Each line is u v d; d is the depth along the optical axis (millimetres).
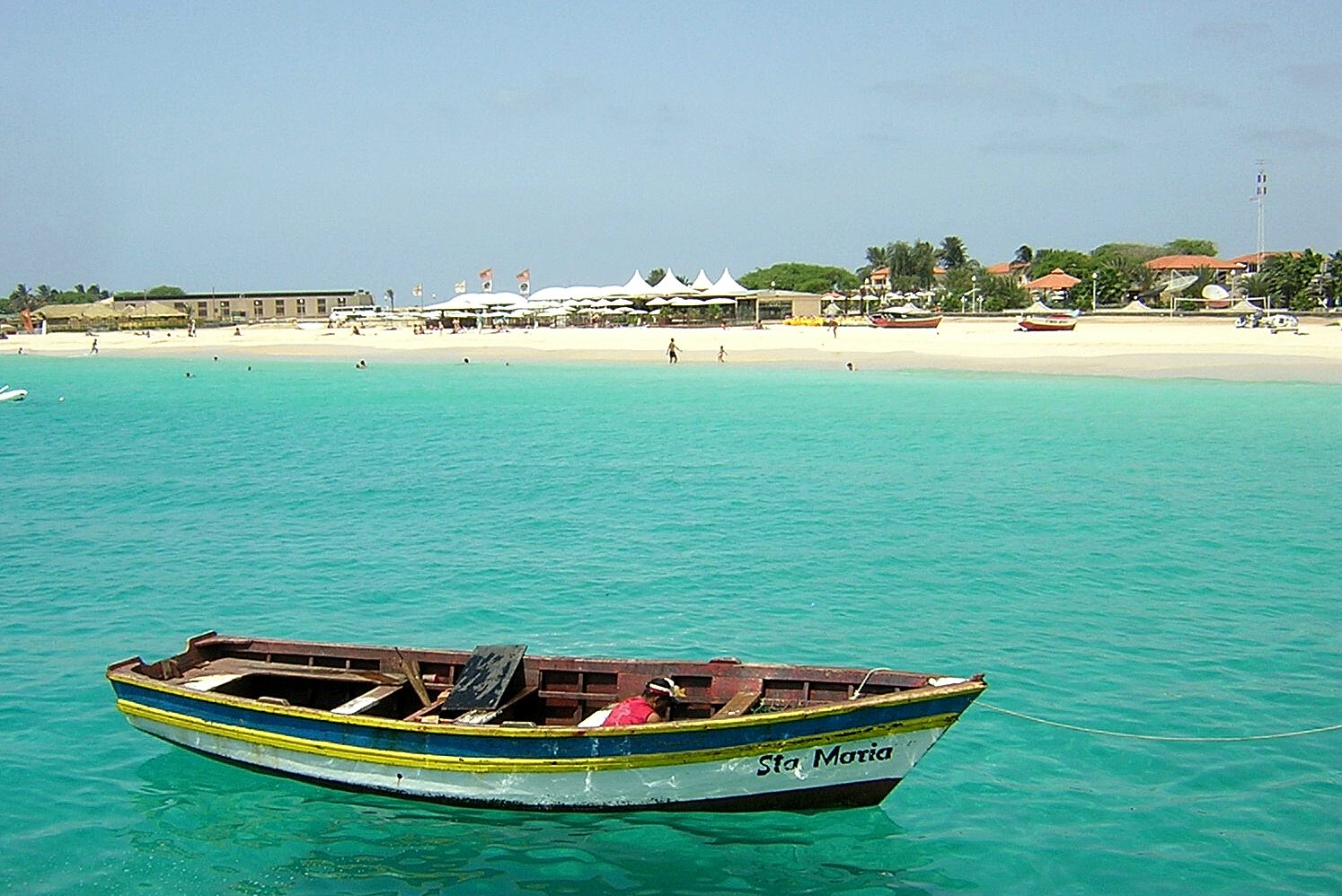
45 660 20953
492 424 55781
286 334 140375
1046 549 28234
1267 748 16422
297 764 14859
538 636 21859
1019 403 60062
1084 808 14688
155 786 15555
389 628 22594
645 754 13445
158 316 177500
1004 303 159875
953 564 26812
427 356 103312
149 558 28672
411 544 29750
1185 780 15430
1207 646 20844
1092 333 97875
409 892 12945
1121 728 17109
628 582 25609
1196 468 39656
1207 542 28734
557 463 42750
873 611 23156
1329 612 22812
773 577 25797
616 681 15359
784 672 14672
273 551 29250
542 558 28016
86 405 69625
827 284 195625
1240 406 57312
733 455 43844
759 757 13352
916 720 13359
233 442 50750
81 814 14789
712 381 76250
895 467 40562
